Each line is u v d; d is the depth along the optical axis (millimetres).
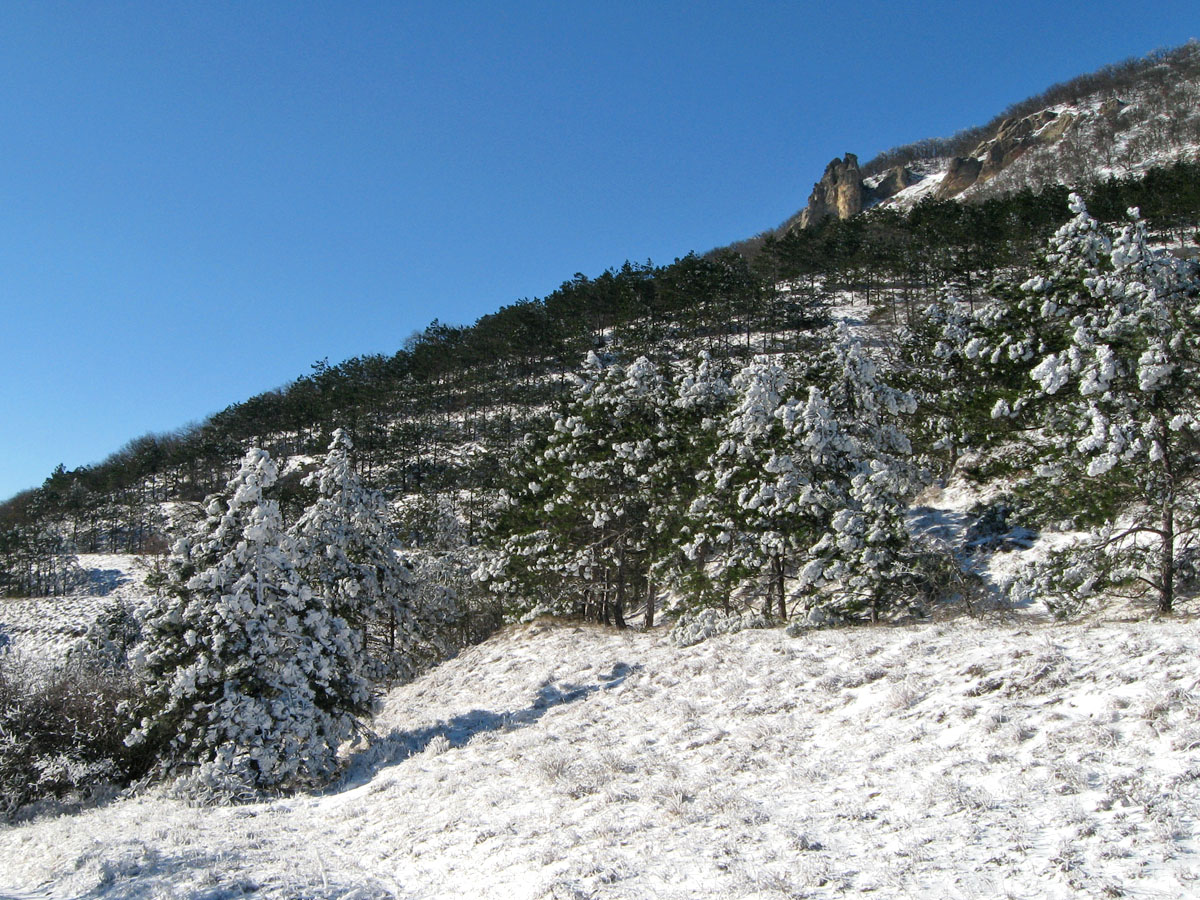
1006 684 10727
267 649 17109
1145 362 15562
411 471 73625
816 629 19000
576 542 29422
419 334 107062
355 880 9406
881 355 40156
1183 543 17453
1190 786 6969
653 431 28688
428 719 19594
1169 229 60781
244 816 13789
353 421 83812
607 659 21391
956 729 9953
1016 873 6297
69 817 15172
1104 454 15938
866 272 82000
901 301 80438
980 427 21641
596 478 28203
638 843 8641
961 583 20297
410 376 96125
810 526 21891
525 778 12383
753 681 15055
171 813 14258
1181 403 16328
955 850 6914
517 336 84438
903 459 24594
